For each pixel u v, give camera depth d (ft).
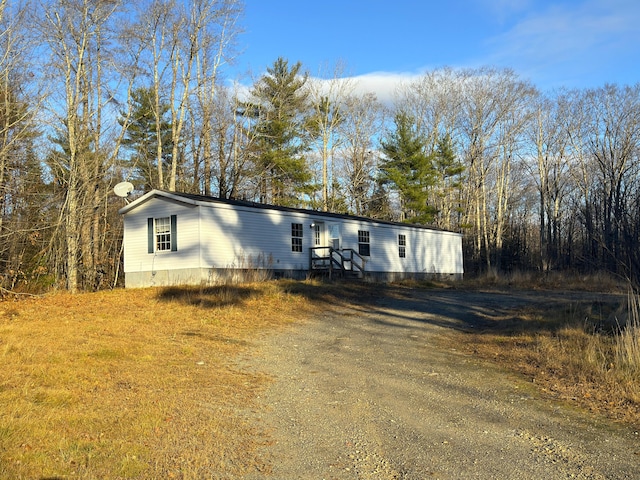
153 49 98.58
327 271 85.92
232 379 30.66
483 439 21.81
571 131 152.35
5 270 81.41
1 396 23.73
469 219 162.09
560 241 150.10
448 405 26.55
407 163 143.33
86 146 88.33
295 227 84.33
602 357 33.58
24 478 16.40
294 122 133.18
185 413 23.90
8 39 68.23
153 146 127.75
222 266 72.38
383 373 33.22
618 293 77.92
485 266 154.10
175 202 72.59
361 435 22.33
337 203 147.33
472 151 153.79
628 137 132.05
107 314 50.49
